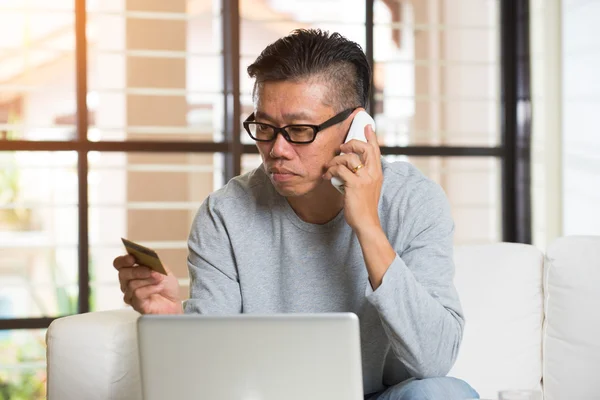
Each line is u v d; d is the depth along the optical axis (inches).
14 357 174.9
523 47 185.9
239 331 64.1
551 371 104.6
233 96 176.6
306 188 83.8
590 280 103.0
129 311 100.3
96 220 183.9
